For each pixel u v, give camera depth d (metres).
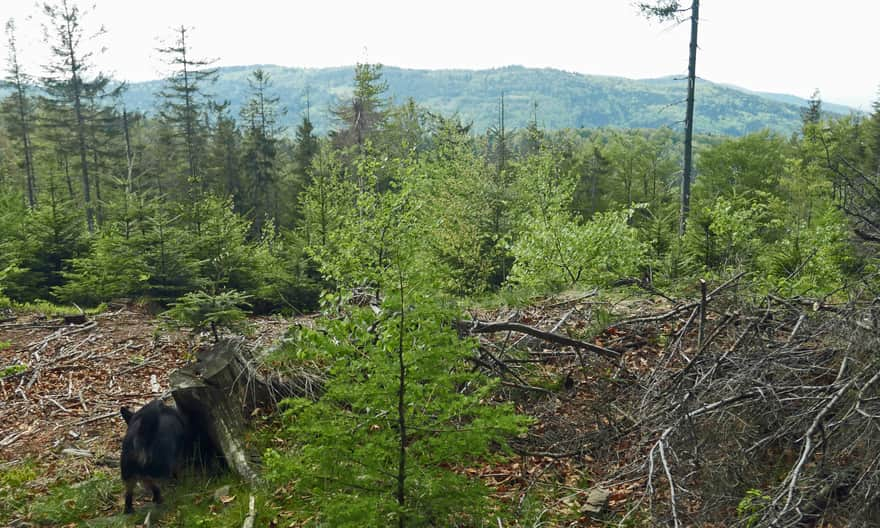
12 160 58.38
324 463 4.65
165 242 15.35
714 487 4.92
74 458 7.30
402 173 17.62
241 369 7.35
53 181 19.17
